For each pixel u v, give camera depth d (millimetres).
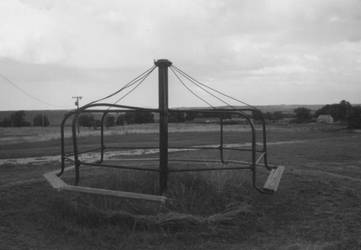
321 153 18906
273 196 6602
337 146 23844
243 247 4559
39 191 6859
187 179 6781
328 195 6789
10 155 19141
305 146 23859
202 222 5160
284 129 53312
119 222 5203
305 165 13633
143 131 44531
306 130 51188
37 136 38969
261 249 4480
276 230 5156
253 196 6535
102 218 5273
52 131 50062
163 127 6191
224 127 57062
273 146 23984
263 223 5383
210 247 4570
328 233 4957
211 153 17922
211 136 35719
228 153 17906
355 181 8227
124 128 52625
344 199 6531
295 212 5887
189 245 4629
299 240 4754
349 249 4395
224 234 4938
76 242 4730
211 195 6371
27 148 23906
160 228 5035
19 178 10703
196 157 15352
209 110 6438
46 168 13383
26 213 5625
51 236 4898
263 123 7629
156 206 5773
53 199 6195
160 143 6223
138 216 5242
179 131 45875
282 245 4586
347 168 13062
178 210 5836
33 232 4988
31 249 4445
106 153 19766
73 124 6156
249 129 51688
